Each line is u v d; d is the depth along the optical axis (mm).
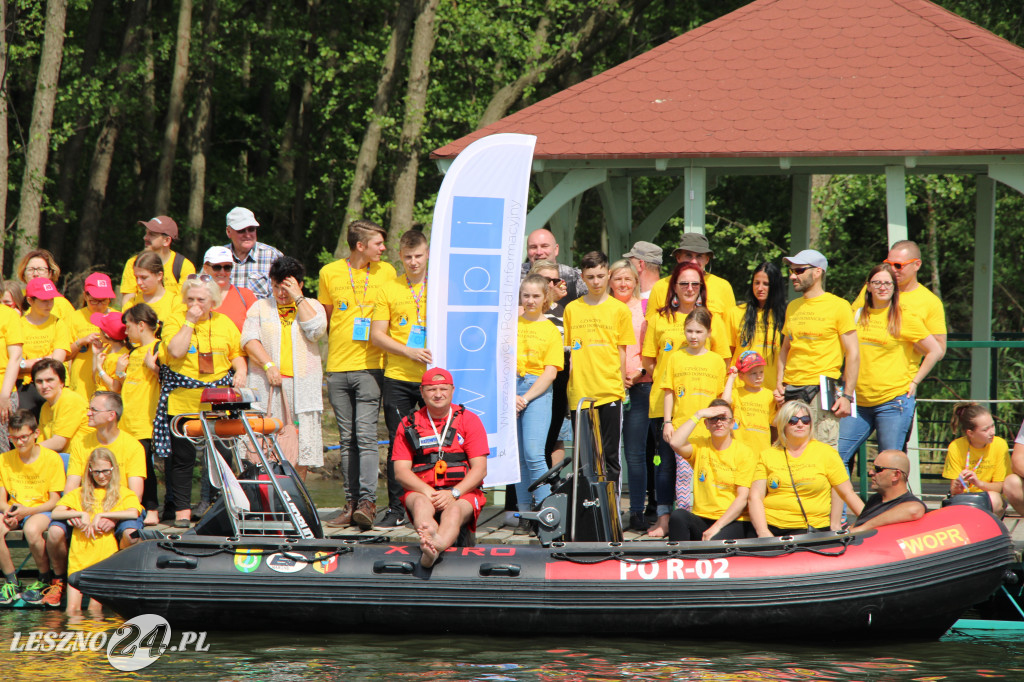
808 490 19859
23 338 24453
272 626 19609
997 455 21594
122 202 70750
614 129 27797
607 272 22469
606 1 57562
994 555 19000
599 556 19125
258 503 20547
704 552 19062
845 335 21219
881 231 63750
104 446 22156
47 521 21969
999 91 26938
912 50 28922
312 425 22734
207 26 60812
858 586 18516
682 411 21484
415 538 21312
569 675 16812
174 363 22875
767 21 30922
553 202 27750
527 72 58531
